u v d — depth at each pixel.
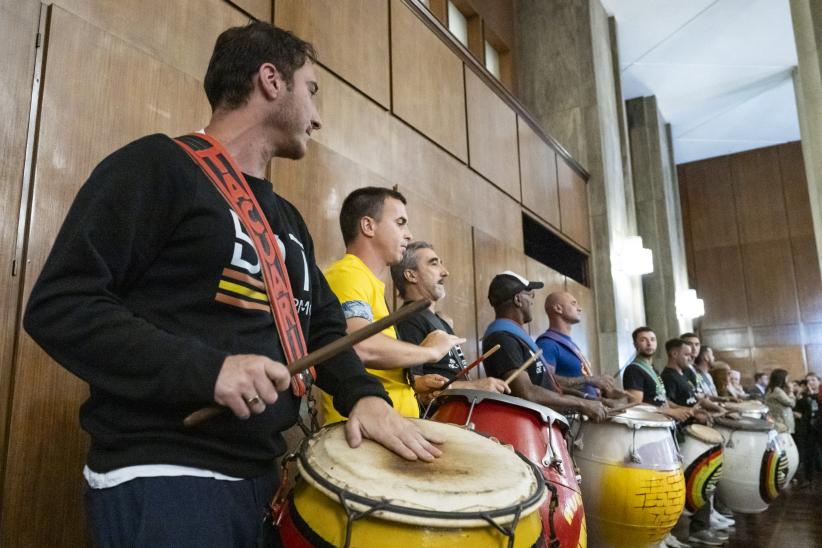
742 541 4.12
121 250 0.93
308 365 1.02
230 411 1.00
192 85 2.34
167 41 2.29
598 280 7.31
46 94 1.83
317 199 2.97
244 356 0.90
